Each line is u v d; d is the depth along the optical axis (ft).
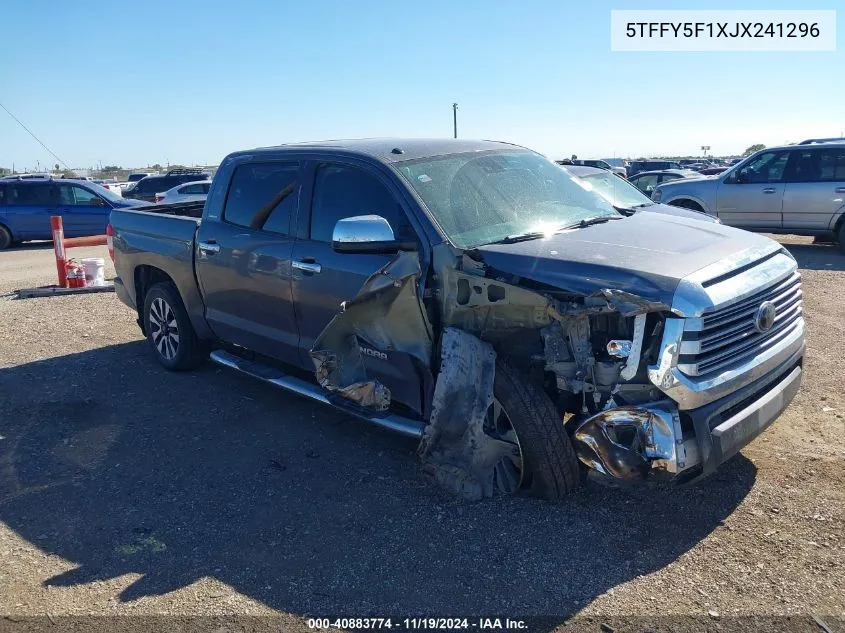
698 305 11.32
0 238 59.62
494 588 10.80
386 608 10.46
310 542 12.26
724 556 11.28
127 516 13.41
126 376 21.26
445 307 13.29
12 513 13.69
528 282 12.46
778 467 13.97
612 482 12.78
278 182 17.10
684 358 11.40
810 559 11.11
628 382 11.76
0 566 11.91
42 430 17.48
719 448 11.71
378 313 13.88
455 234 13.71
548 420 12.29
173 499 13.98
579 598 10.48
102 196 61.31
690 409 11.63
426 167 15.16
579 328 11.91
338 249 13.78
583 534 12.03
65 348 24.48
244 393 19.53
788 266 13.62
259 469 15.05
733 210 44.78
